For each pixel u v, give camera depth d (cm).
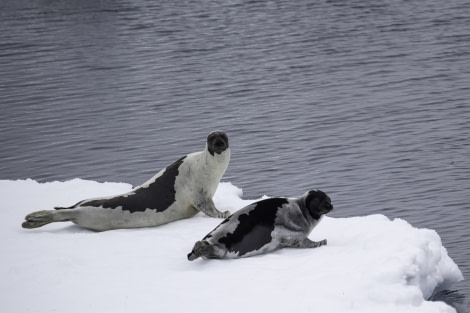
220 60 5266
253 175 3253
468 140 3597
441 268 2038
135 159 3484
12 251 2009
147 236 2123
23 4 7306
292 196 3005
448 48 5322
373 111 4097
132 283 1795
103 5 7125
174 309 1650
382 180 3147
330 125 3894
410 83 4588
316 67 5019
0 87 4750
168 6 7006
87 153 3578
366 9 6638
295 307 1641
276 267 1861
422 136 3678
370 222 2155
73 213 2195
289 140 3691
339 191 3047
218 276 1817
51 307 1688
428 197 2956
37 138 3816
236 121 4019
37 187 2583
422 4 6750
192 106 4306
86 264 1920
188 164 2283
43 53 5519
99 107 4316
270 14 6588
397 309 1648
